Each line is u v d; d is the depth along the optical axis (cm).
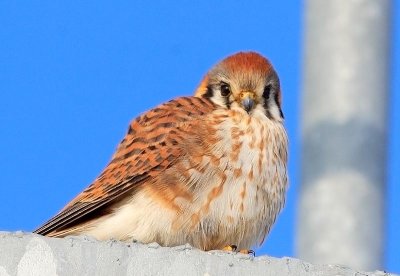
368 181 1040
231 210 1102
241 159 1116
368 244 1020
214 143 1116
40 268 750
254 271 776
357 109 1072
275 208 1152
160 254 770
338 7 1104
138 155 1123
